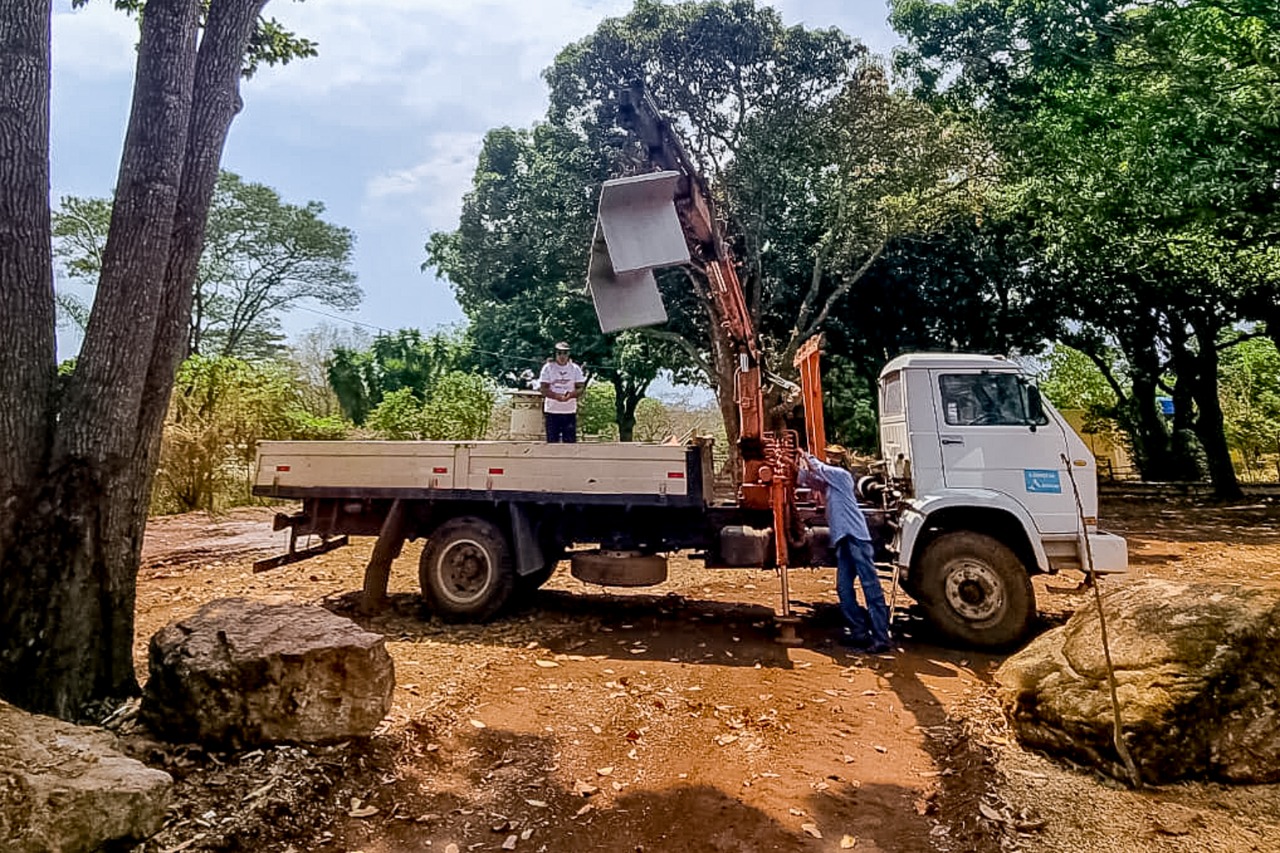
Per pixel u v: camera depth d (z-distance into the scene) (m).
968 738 4.08
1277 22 10.01
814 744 4.07
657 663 5.57
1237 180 10.59
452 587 6.70
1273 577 8.70
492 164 25.72
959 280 20.48
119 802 2.48
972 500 6.12
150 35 4.12
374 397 28.69
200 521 12.36
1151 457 23.67
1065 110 12.84
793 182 20.48
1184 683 3.60
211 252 37.12
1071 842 2.98
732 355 7.64
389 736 3.88
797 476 6.73
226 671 3.52
